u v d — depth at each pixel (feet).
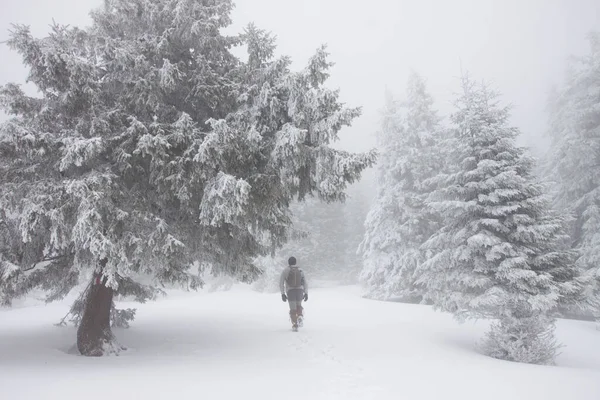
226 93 28.91
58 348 28.12
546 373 22.09
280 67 29.19
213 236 28.48
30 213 21.20
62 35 25.50
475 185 37.29
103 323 26.61
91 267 25.59
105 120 24.93
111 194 23.75
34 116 25.30
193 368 21.02
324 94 25.99
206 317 46.19
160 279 27.37
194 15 28.40
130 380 18.08
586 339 42.06
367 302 68.85
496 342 31.40
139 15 29.50
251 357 24.38
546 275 32.60
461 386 18.48
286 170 26.71
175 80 27.45
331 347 27.71
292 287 35.53
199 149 23.45
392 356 25.30
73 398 15.17
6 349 26.21
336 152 26.78
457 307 35.22
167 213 27.71
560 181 74.90
